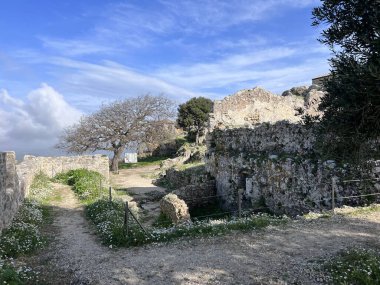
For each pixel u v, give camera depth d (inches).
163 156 2128.4
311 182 647.8
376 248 411.2
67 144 1754.4
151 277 373.7
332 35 278.7
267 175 758.5
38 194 898.1
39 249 486.0
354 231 476.4
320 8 285.1
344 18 274.4
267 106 1373.0
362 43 263.6
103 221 622.2
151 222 748.6
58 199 899.4
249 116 1342.3
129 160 1953.7
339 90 267.1
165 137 1862.7
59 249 487.5
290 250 424.5
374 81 238.7
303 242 448.1
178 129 2416.3
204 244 465.1
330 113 294.7
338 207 593.3
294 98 1440.7
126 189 1173.7
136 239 484.4
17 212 653.3
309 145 682.8
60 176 1211.9
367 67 235.5
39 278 381.1
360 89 246.8
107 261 428.1
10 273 357.1
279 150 767.7
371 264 348.5
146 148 2206.0
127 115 1763.0
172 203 714.2
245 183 858.8
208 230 513.0
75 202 869.8
